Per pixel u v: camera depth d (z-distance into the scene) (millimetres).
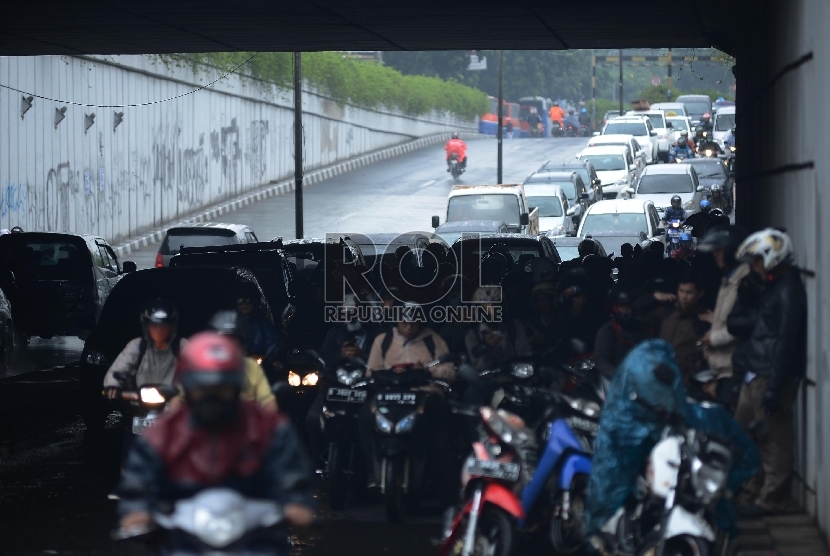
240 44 71312
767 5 39781
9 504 32688
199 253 51656
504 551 24344
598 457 24219
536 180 126062
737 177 60281
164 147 136375
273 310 48688
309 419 33094
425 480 31516
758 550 25453
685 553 22297
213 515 15359
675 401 23578
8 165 100938
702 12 55875
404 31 65312
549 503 25953
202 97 147625
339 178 187125
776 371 27312
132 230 128500
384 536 29188
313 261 55156
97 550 27703
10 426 43406
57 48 72688
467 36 67750
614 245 90625
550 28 64000
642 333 29953
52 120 109062
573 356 33875
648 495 23750
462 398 33094
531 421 29797
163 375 29297
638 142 176000
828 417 25828
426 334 31500
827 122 25812
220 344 15930
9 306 61250
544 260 50250
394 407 29859
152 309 29031
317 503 32938
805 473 28828
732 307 29953
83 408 42625
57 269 69000
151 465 16156
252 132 165250
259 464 16328
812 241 27812
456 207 100875
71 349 71812
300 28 63438
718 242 30859
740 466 24250
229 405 15812
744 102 53719
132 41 69188
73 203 113812
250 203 158000
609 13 57656
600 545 24406
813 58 27828
